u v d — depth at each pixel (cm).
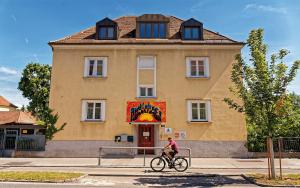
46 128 2175
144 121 2156
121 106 2205
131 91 2227
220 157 2112
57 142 2159
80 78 2252
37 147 2216
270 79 1246
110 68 2264
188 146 2134
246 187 1054
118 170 1473
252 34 1323
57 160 1922
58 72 2262
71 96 2227
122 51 2289
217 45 2256
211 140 2142
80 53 2291
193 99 2198
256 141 2097
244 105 1291
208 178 1266
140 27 2389
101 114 2198
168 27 2386
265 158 2067
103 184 1084
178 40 2331
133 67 2264
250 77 1277
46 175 1201
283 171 1443
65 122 2188
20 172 1298
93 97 2220
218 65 2247
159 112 2173
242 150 2125
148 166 1612
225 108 2184
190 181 1191
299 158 2028
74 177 1173
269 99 1228
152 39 2361
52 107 2208
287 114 1223
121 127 2173
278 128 1225
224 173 1385
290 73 1233
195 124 2162
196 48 2273
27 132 2420
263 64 1249
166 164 1617
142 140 2189
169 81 2234
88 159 1991
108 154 2142
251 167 1591
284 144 2086
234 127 2156
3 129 2409
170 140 1512
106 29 2373
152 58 2280
